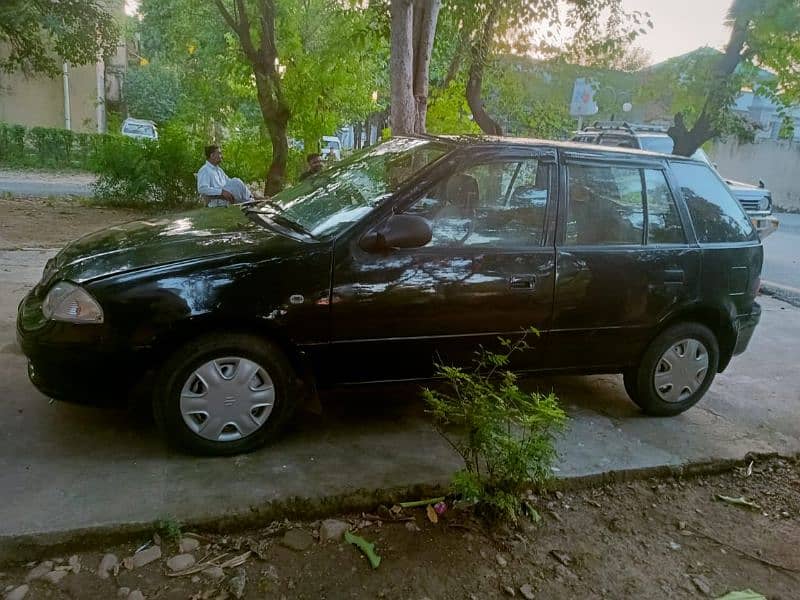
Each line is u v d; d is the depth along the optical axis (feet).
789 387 17.85
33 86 78.07
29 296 11.67
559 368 13.62
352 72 44.91
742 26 36.68
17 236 30.58
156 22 57.67
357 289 11.32
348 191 13.14
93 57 48.75
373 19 32.24
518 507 10.78
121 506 9.57
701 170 15.12
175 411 10.77
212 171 30.68
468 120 41.37
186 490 10.16
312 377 11.57
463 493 10.13
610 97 43.73
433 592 8.87
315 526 10.03
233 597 8.40
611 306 13.41
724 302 14.57
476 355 12.58
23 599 8.04
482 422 10.11
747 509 11.87
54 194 49.90
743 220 15.39
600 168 13.61
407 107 23.77
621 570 9.80
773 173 70.23
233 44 46.03
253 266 10.83
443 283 11.86
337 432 12.66
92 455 10.92
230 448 11.25
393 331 11.72
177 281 10.44
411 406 14.08
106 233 12.76
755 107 78.02
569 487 11.81
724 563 10.24
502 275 12.30
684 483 12.58
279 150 43.57
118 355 10.32
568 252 12.92
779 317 25.48
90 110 81.51
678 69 39.73
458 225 12.28
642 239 13.85
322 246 11.27
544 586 9.25
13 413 12.09
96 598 8.18
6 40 50.72
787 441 14.40
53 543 8.81
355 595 8.68
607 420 14.52
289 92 44.37
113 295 10.24
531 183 12.91
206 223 13.00
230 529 9.70
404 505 10.62
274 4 40.40
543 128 40.09
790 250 42.68
